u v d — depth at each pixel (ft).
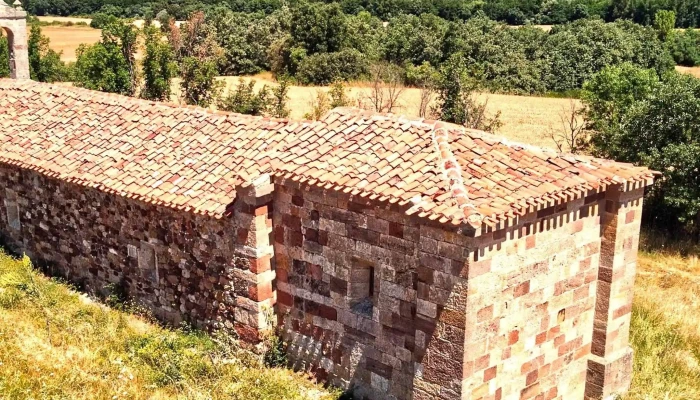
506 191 35.14
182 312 48.52
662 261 76.13
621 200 39.75
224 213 42.78
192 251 46.60
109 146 54.39
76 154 54.90
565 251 38.65
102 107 60.08
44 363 39.65
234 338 44.45
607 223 40.37
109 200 51.52
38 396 35.86
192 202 44.80
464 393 34.65
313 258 40.81
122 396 37.24
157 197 46.60
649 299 60.95
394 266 36.96
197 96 120.37
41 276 56.90
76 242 55.47
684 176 79.10
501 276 35.04
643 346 50.65
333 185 38.06
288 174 40.45
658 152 80.43
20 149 58.23
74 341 43.75
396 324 37.55
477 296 33.83
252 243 41.73
